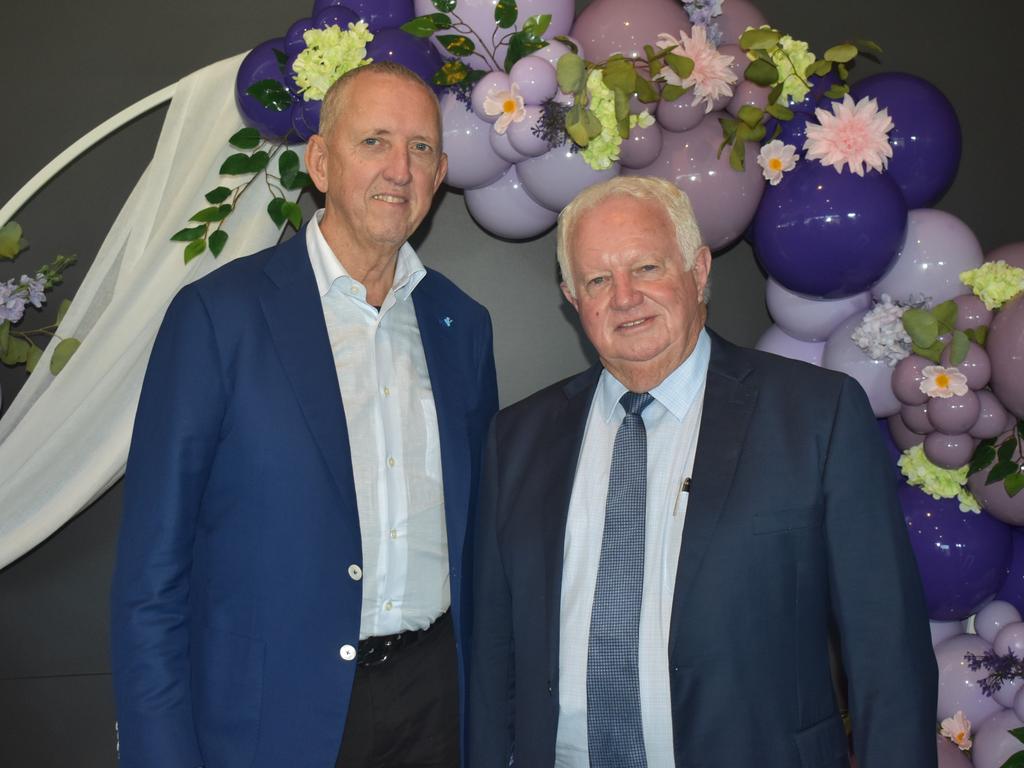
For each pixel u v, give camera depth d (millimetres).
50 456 2498
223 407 1603
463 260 2809
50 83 2758
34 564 2807
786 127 2291
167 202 2535
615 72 2127
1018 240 2816
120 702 1526
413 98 1666
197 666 1598
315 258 1736
